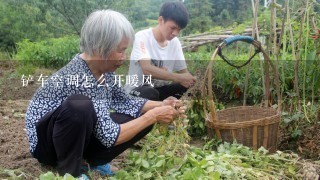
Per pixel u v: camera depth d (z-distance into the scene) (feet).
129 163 9.98
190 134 13.61
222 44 11.51
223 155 9.65
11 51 40.63
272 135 11.35
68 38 34.99
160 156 9.57
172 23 11.93
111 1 37.70
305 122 13.03
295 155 10.33
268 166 9.96
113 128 8.64
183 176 8.49
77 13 37.73
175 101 9.97
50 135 8.77
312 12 13.85
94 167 9.58
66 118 8.27
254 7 13.97
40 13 38.70
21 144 11.90
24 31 40.16
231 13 35.91
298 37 14.39
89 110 8.32
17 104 18.35
